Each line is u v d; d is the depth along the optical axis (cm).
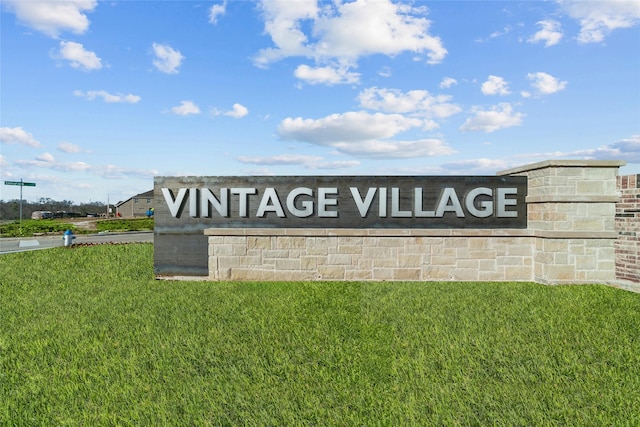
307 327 570
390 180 972
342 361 449
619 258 904
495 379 407
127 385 396
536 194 945
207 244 984
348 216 977
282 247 972
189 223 989
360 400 363
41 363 455
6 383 407
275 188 984
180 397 373
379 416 337
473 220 970
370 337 526
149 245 1577
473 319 610
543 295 785
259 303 721
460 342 505
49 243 2084
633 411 346
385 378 408
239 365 439
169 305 710
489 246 959
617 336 532
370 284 911
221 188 987
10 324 600
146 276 1021
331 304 710
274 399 366
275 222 984
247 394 375
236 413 343
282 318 618
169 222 989
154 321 608
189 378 411
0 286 895
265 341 513
